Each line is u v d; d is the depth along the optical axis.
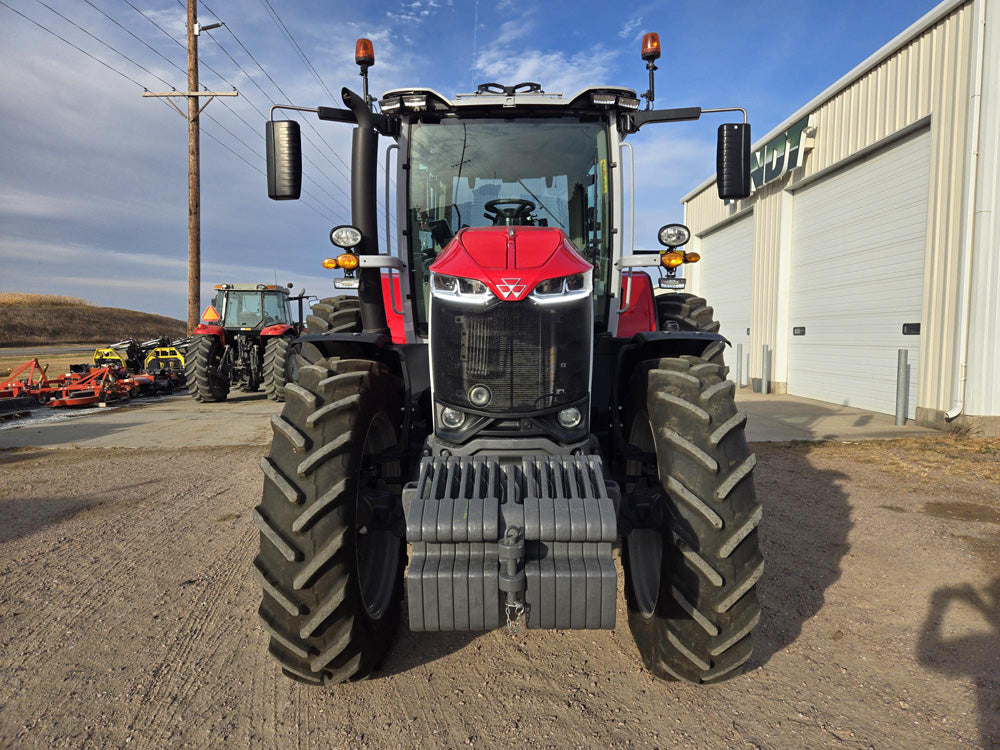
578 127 3.16
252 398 13.09
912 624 2.86
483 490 2.05
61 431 8.72
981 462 5.71
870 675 2.47
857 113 8.89
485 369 2.32
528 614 1.97
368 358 2.63
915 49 7.67
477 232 2.56
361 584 2.41
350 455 2.17
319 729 2.22
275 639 2.17
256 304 14.12
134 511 4.88
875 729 2.14
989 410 6.79
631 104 3.00
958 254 7.00
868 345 8.90
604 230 3.21
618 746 2.08
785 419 8.38
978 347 6.75
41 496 5.34
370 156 2.91
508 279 2.29
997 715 2.20
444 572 1.95
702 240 15.48
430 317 2.45
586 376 2.39
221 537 4.27
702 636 2.11
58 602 3.30
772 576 3.41
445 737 2.15
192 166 18.20
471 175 3.17
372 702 2.37
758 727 2.16
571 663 2.61
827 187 9.93
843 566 3.52
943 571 3.42
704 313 4.59
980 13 6.55
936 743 2.07
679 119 3.08
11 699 2.45
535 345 2.31
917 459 5.89
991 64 6.54
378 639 2.44
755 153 11.85
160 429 8.76
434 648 2.75
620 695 2.37
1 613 3.18
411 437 2.84
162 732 2.23
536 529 1.92
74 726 2.27
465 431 2.37
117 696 2.46
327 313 4.02
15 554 3.98
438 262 2.45
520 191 3.19
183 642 2.88
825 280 10.02
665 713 2.25
